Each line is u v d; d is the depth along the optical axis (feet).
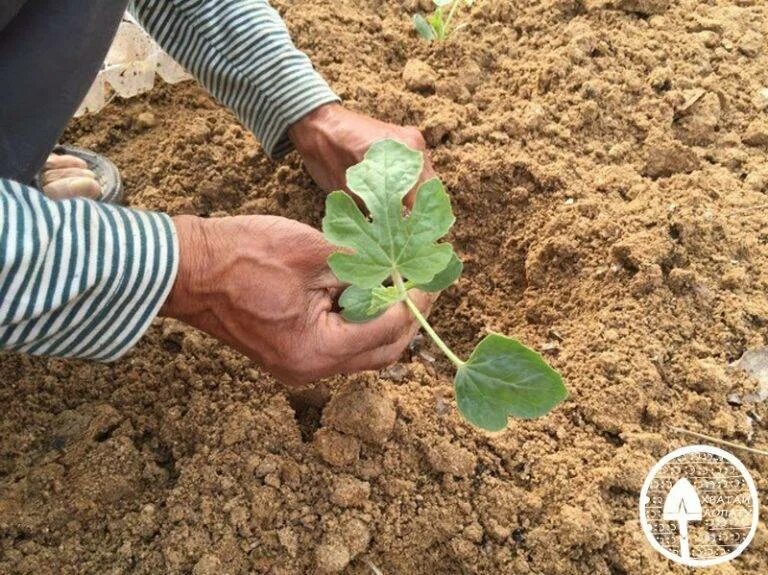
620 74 2.15
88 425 1.67
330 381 1.70
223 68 1.77
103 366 1.76
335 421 1.60
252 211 2.02
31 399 1.72
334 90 2.12
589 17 2.27
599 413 1.63
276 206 2.02
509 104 2.15
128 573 1.51
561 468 1.58
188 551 1.51
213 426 1.64
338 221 1.26
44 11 1.42
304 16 2.27
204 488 1.56
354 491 1.54
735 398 1.65
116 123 2.25
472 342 1.89
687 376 1.67
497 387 1.24
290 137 1.86
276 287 1.36
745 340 1.71
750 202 1.91
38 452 1.66
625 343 1.70
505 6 2.30
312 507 1.55
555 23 2.28
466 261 1.99
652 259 1.76
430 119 2.06
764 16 2.33
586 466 1.59
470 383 1.25
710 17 2.31
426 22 2.22
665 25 2.27
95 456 1.61
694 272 1.76
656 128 2.04
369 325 1.45
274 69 1.74
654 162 2.00
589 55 2.19
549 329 1.81
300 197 2.00
